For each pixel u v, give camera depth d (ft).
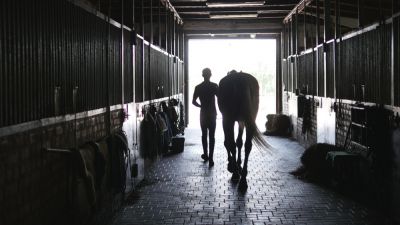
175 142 26.73
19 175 7.54
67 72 10.15
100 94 12.83
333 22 27.86
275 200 15.30
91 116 11.83
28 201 7.88
